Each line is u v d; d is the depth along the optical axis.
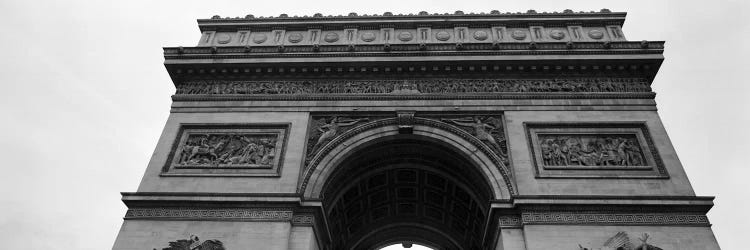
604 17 55.78
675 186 42.03
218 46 54.62
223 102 50.41
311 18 57.72
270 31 57.53
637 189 42.03
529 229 39.59
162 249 39.62
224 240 40.06
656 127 46.38
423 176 52.62
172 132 48.16
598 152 45.28
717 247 37.97
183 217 41.41
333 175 46.19
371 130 47.53
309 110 49.34
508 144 45.78
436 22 56.56
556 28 55.88
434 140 47.00
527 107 48.44
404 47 51.72
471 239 56.03
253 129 48.41
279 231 40.28
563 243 38.88
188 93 51.72
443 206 55.81
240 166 45.31
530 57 50.59
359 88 51.19
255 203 41.69
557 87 50.03
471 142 46.22
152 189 43.69
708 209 39.78
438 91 50.38
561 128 46.81
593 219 39.94
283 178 44.00
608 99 48.75
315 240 43.31
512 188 42.78
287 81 52.28
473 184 48.34
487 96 49.34
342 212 53.62
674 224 39.34
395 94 49.84
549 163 44.44
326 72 51.97
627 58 49.88
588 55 50.34
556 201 40.53
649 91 49.25
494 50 51.28
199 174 44.75
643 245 37.66
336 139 46.81
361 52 51.62
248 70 52.25
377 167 50.78
